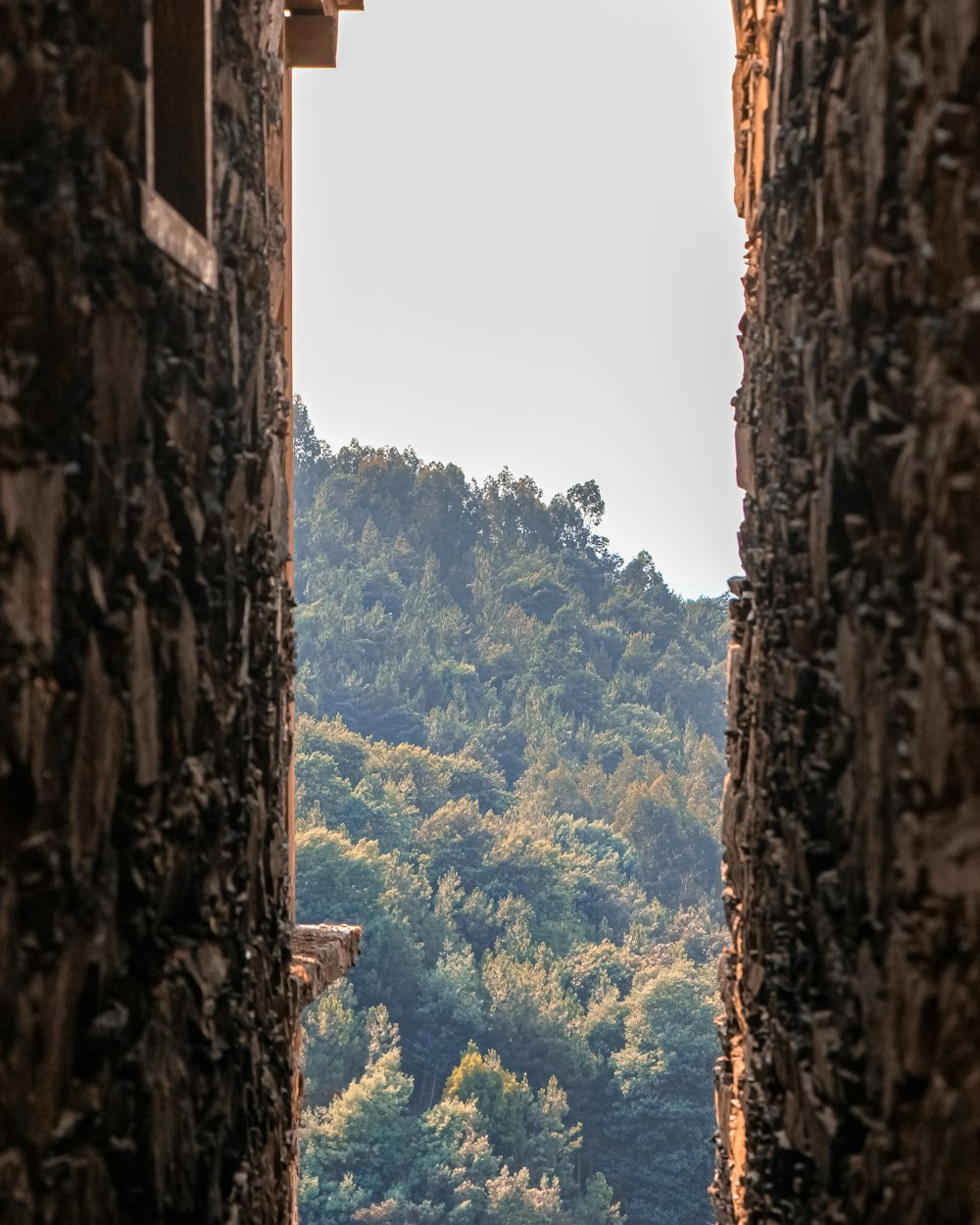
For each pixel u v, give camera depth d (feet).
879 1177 17.21
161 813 19.15
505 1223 261.03
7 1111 14.33
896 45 16.48
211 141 21.99
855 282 18.06
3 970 14.11
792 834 22.84
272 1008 27.91
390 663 505.25
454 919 362.12
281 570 30.19
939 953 15.03
